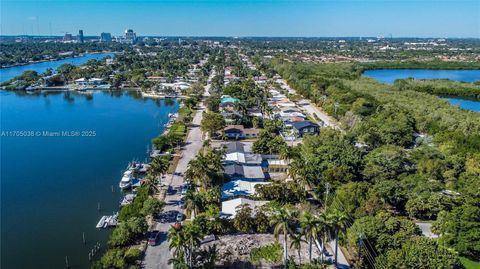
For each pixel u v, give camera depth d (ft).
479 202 262.47
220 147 398.01
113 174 353.51
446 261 181.16
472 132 444.14
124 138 472.85
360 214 248.52
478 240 215.10
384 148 350.23
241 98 625.82
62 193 312.29
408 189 280.31
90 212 280.31
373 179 308.81
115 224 259.60
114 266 198.39
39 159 393.09
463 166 332.19
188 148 418.51
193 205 241.14
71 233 252.01
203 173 285.84
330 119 553.64
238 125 488.85
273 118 523.70
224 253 217.77
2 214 274.77
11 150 421.59
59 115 594.24
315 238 199.62
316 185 294.46
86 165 376.68
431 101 602.44
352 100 598.34
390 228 217.97
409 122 472.44
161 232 243.81
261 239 234.99
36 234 249.96
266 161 373.20
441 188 288.10
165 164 315.99
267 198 277.44
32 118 571.28
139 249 223.71
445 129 460.96
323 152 346.33
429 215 265.75
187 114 553.64
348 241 224.12
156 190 291.99
